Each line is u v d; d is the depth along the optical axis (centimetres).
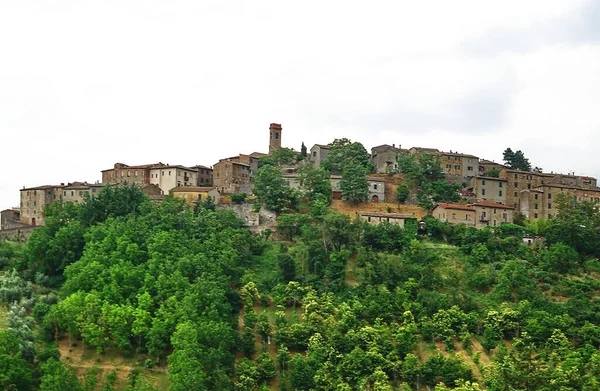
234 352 14588
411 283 16462
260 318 15425
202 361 13362
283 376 13988
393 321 15400
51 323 14575
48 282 17038
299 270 17675
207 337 13900
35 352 13650
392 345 14475
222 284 15838
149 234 17700
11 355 12938
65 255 17400
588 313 15375
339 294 16575
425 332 15012
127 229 17575
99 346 14162
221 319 14688
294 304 16338
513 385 13262
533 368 13438
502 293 16462
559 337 14525
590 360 13750
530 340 14700
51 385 12331
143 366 14088
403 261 17562
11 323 14338
